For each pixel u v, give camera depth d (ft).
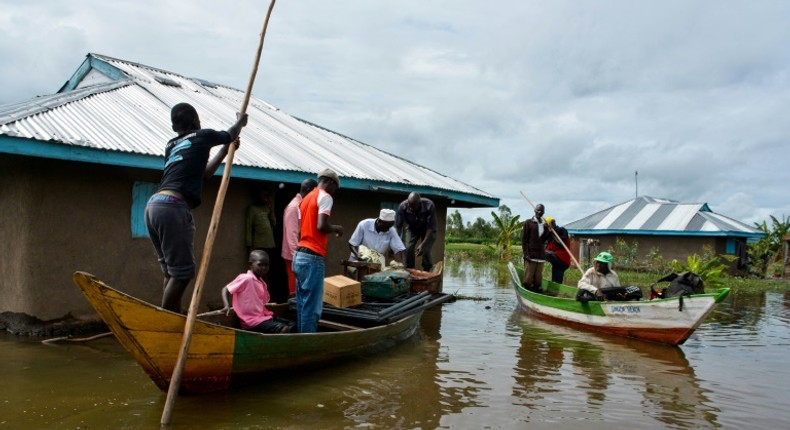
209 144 16.24
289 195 35.35
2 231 23.32
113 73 36.40
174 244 15.72
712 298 25.35
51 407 15.25
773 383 21.22
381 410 16.51
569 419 16.57
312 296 19.93
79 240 23.50
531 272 38.24
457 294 45.06
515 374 21.22
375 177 34.94
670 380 21.27
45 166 22.35
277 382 18.74
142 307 14.42
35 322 22.47
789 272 84.43
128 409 15.40
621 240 86.53
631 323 28.45
